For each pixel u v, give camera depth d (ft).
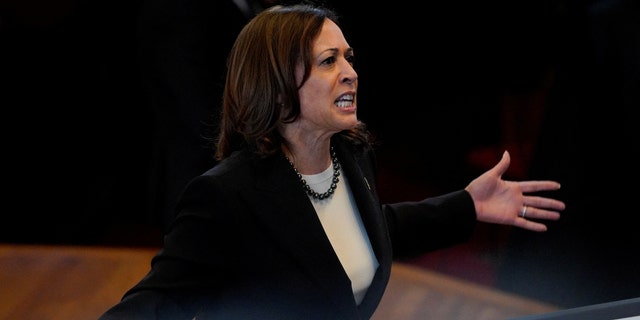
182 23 28.81
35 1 44.37
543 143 34.76
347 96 17.43
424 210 23.06
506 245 36.96
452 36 48.70
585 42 32.63
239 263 17.40
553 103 34.22
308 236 17.33
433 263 39.32
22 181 45.24
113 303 35.04
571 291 34.76
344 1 47.19
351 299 17.51
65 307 34.76
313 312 17.39
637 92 31.81
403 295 34.50
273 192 17.38
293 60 17.03
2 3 44.16
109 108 46.19
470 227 23.32
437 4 47.83
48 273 37.40
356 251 18.56
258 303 17.43
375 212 18.99
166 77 29.22
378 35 48.55
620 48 31.65
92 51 45.65
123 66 45.68
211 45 29.19
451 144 48.24
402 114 49.98
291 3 29.58
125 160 46.24
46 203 44.73
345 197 18.86
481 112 48.93
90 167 46.16
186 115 29.19
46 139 45.91
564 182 34.14
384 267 18.67
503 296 34.40
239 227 17.12
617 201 33.73
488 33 48.37
